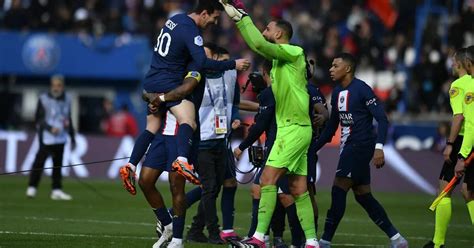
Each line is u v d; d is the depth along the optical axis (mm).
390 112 83562
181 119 31812
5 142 77875
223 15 91500
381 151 35062
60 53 93750
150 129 33375
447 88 84938
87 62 93625
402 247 36406
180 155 31281
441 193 34719
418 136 83750
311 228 32938
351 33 89750
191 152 32688
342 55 35656
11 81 96562
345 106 35406
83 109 96625
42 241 36219
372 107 35094
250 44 31750
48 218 46938
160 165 33156
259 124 33812
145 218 48281
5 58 93938
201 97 32844
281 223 35719
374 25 94750
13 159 77625
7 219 45688
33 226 42625
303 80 32531
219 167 38469
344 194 35375
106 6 100062
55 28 94125
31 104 96750
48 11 94938
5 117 96312
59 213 49938
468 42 87812
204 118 38062
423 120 84188
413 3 94250
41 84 96688
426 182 72000
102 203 56750
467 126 34344
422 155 72625
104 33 93625
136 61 92875
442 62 85562
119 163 76438
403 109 86125
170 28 32031
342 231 44344
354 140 35344
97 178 76062
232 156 38969
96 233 40469
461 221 51188
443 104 84750
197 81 31578
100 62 93438
